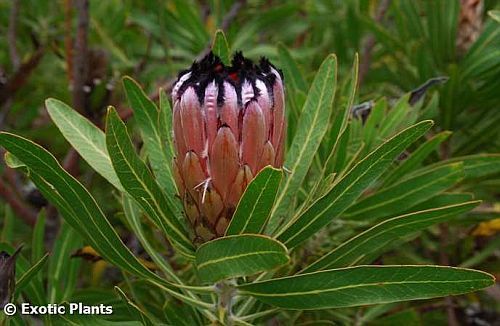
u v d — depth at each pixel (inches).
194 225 24.1
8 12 48.4
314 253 30.7
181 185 24.0
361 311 34.4
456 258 36.7
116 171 22.7
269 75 23.2
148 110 26.6
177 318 27.6
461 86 34.8
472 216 34.8
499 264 35.9
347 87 34.1
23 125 45.8
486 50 34.7
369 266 22.5
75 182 22.3
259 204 22.2
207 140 23.0
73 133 25.9
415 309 35.9
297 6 44.8
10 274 24.8
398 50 38.0
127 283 29.7
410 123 30.8
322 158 30.6
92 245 24.0
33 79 43.6
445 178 28.5
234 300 26.3
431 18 36.8
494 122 34.4
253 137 22.9
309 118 26.2
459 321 39.1
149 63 48.4
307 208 23.8
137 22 45.8
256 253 21.6
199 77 23.1
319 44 49.8
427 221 24.2
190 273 32.3
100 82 36.7
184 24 44.5
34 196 44.1
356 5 41.8
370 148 30.1
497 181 34.4
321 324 30.3
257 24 45.3
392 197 29.0
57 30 47.6
